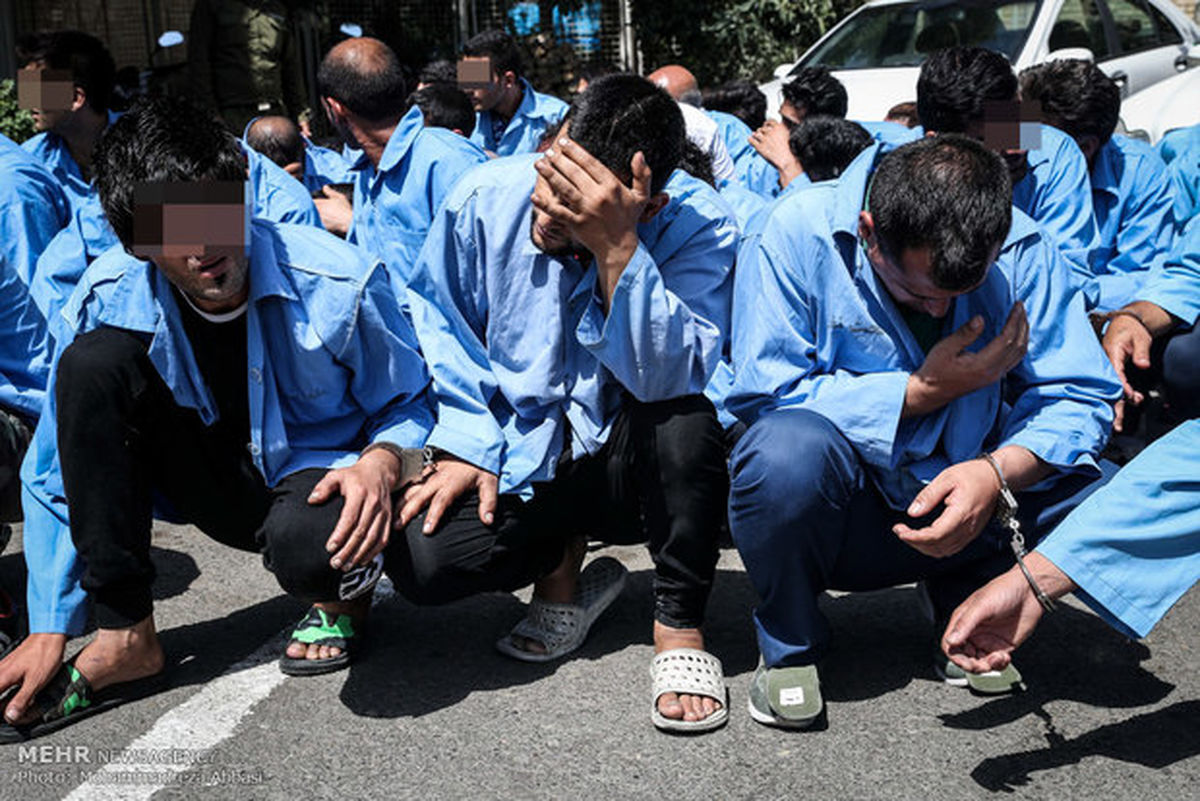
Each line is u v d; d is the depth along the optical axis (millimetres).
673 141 2414
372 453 2584
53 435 2594
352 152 5523
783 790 2309
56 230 3779
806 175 4387
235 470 2666
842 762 2400
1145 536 2166
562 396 2656
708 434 2539
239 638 3045
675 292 2641
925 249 2195
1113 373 2580
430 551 2613
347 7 10656
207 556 3672
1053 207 3900
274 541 2521
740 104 6633
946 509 2365
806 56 8469
